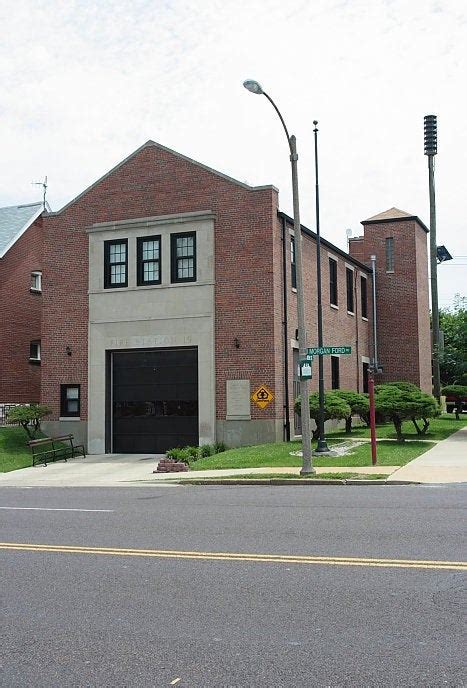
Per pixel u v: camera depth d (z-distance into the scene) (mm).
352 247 43031
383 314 37406
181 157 26844
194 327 26172
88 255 28000
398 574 7664
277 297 25594
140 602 6984
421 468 17891
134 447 27188
